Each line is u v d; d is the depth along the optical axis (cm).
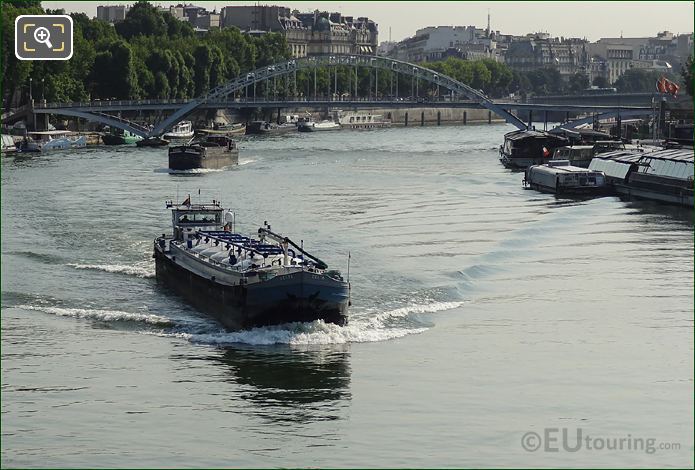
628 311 9900
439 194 18238
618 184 18112
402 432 7162
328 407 7569
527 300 10256
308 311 8850
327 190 18638
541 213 15862
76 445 6969
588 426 7294
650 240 13438
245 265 9269
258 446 6950
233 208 16000
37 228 13788
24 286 10538
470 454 6862
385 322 9412
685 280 11088
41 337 8988
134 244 12700
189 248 10300
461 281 10894
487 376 8169
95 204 16175
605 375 8212
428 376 8144
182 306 9862
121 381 8012
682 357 8606
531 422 7338
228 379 8044
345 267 11475
